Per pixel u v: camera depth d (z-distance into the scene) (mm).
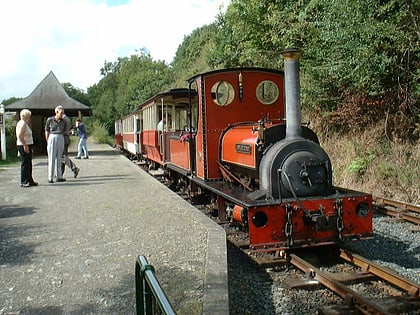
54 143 12570
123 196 10070
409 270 6121
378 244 7336
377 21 11117
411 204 9539
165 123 14430
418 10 11047
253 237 6129
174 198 9672
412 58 11703
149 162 20031
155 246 6086
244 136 7594
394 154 11734
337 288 5176
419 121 11969
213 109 8758
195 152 9789
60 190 11172
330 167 6727
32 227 7336
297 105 6766
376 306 4547
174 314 1760
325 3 12562
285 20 15961
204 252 5746
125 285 4707
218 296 4180
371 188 11430
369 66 11391
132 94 54500
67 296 4449
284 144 6621
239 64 20391
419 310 4852
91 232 6930
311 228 6375
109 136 54812
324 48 13609
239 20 18062
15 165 19062
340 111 13984
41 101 24625
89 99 75625
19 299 4398
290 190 6500
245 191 7441
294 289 5473
